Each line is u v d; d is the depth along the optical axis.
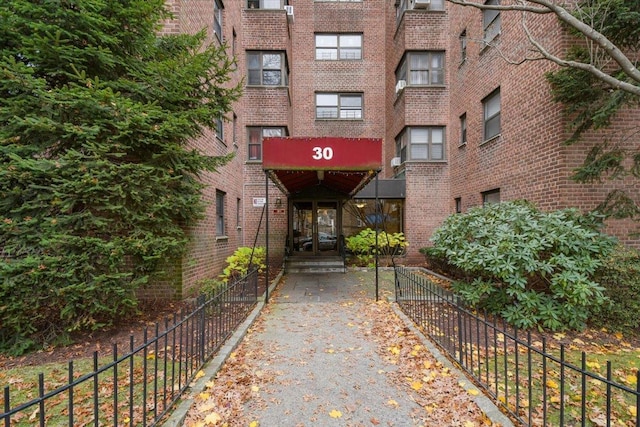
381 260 12.16
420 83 12.59
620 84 4.45
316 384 3.44
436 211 12.43
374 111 14.91
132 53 5.23
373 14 14.88
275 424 2.78
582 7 5.51
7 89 4.23
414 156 12.57
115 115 4.49
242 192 12.40
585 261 4.78
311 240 12.16
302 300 7.02
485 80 9.73
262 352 4.25
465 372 3.61
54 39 4.20
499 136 8.94
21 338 4.26
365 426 2.76
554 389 3.28
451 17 12.22
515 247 5.04
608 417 2.03
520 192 7.97
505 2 8.66
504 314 4.94
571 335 4.66
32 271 3.92
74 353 4.20
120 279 4.59
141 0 4.68
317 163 6.45
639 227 6.28
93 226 4.55
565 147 6.47
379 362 3.96
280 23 12.77
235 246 11.15
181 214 5.41
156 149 5.19
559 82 5.88
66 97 4.25
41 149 4.30
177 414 2.80
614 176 5.66
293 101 14.83
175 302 6.22
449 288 7.69
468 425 2.73
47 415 2.89
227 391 3.27
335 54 14.97
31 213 4.30
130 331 4.87
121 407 2.98
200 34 5.83
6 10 4.03
